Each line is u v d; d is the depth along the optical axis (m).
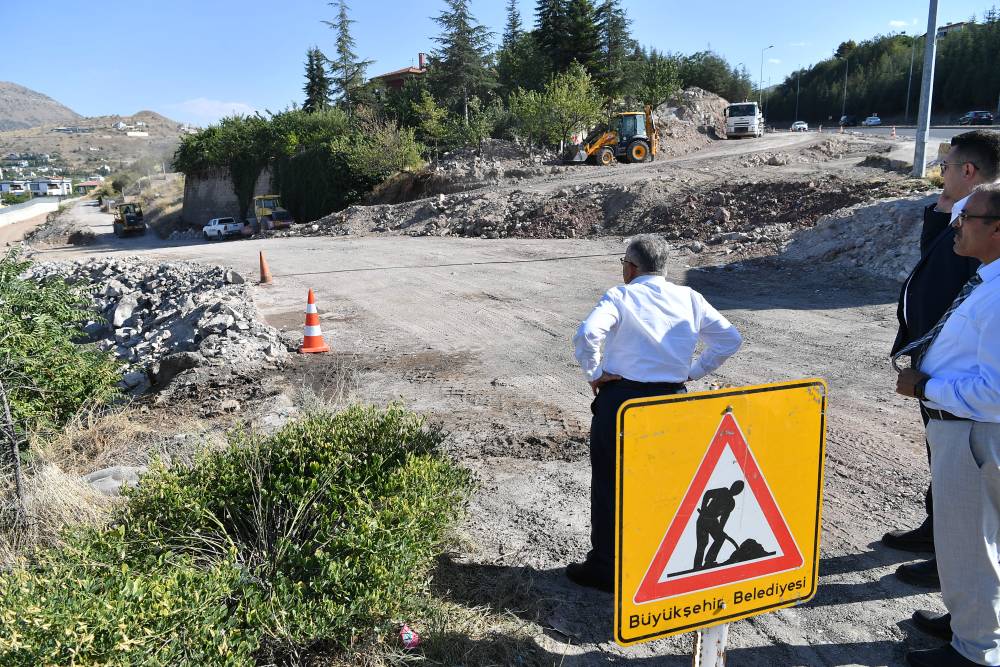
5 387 5.50
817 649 3.02
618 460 1.98
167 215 68.56
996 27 74.62
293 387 7.34
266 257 19.02
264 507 3.32
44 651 2.09
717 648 2.31
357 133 41.50
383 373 7.79
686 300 3.12
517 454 5.28
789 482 2.26
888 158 20.81
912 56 82.31
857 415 5.82
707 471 2.12
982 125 53.56
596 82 52.47
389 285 13.55
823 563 3.67
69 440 5.64
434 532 3.13
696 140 40.16
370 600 2.72
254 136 48.69
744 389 2.14
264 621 2.62
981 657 2.60
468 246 18.94
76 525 3.42
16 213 113.00
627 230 18.39
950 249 2.98
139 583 2.46
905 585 3.45
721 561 2.19
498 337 9.21
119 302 13.62
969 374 2.45
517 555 3.78
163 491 3.26
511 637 3.00
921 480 4.60
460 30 53.38
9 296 6.34
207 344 8.65
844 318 9.05
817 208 15.62
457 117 47.47
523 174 29.97
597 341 2.95
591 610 3.28
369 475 3.48
